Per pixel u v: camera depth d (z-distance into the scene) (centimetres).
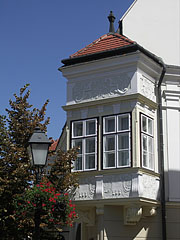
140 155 1438
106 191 1441
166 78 1653
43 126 1536
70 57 1647
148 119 1544
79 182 1505
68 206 1189
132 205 1392
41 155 1028
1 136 1462
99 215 1448
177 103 1642
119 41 1606
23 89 1568
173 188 1552
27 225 1352
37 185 1054
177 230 1515
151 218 1507
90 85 1583
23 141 1489
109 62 1545
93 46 1662
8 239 1391
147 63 1550
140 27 1762
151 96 1586
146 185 1440
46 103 1586
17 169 1366
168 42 1745
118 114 1499
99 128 1522
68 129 1600
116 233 1432
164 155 1583
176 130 1617
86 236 1605
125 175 1421
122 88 1512
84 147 1539
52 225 1378
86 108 1575
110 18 1759
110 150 1490
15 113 1543
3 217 1344
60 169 1464
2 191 1345
